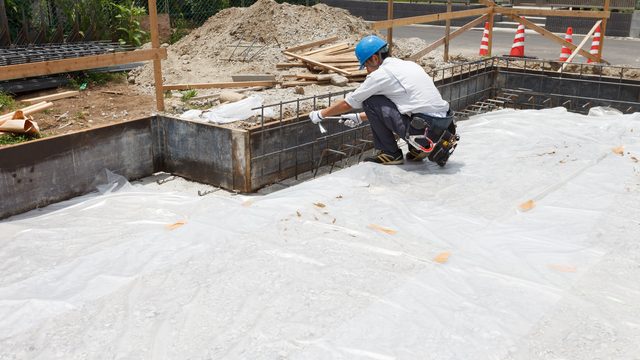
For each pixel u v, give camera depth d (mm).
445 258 3357
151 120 5312
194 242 3641
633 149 5309
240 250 3480
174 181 5309
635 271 3203
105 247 3695
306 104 5918
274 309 2873
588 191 4336
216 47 8883
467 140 5801
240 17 9383
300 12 9492
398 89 4633
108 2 9102
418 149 4742
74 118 5746
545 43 14734
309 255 3396
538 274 3170
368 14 19141
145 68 7922
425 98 4629
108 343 2674
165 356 2561
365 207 4105
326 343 2604
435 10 18453
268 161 5066
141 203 4504
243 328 2736
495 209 4066
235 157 4906
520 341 2609
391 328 2709
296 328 2721
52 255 3645
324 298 2955
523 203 4148
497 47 13820
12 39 8570
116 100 6484
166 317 2850
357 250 3459
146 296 3031
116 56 5172
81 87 7023
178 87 6926
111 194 4695
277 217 3939
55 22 8898
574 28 16297
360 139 6055
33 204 4500
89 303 3002
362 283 3090
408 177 4688
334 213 3998
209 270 3268
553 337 2635
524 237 3631
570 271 3201
